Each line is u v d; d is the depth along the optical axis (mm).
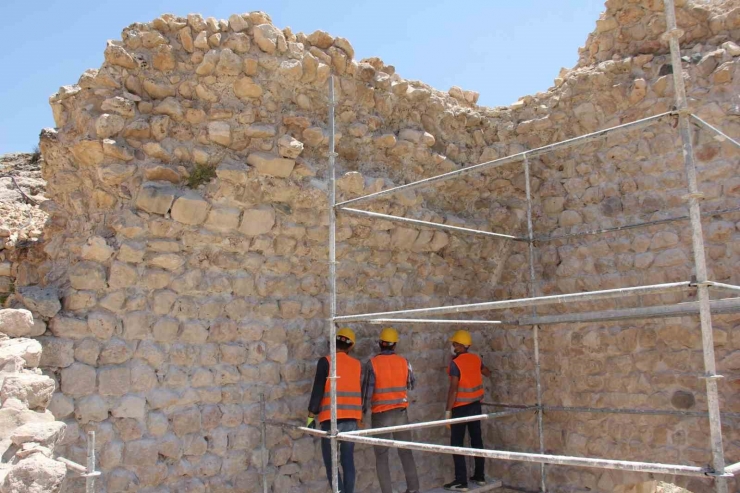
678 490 7641
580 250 6836
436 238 6930
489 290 7625
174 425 5309
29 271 6145
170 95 5516
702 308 3221
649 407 6137
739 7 6066
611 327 6457
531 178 7246
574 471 6699
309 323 6250
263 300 5957
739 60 5879
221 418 5559
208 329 5594
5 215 7602
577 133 6938
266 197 5781
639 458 6164
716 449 3104
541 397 6730
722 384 5695
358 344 6609
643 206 6410
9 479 3125
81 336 4973
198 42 5535
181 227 5418
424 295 7270
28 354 4215
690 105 6102
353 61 6301
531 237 6625
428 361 7211
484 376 7527
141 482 5082
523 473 7090
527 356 7168
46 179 5930
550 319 6555
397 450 6824
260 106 5797
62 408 4793
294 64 5828
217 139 5551
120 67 5352
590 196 6812
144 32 5434
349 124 6359
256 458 5723
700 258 3234
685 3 6387
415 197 6707
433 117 7012
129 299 5211
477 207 7445
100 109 5316
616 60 6672
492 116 7434
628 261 6449
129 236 5207
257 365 5844
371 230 6461
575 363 6711
